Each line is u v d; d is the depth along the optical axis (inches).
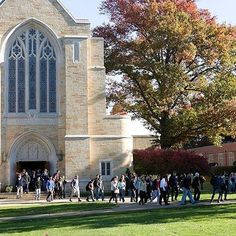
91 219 1001.5
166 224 861.2
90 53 1946.4
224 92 2018.9
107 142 1905.8
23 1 1915.6
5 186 1846.7
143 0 2156.7
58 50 1921.8
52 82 1927.9
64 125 1903.3
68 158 1860.2
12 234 788.0
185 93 2114.9
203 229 786.8
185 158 2064.5
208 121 2049.7
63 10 1935.3
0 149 1865.2
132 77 2121.1
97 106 1920.5
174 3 2124.8
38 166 1915.6
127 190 1787.6
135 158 2114.9
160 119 2154.3
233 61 2079.2
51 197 1599.4
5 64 1897.1
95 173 1884.8
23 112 1905.8
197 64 2134.6
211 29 2064.5
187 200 1432.1
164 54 2139.5
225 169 2834.6
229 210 1097.4
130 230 785.6
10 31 1899.6
